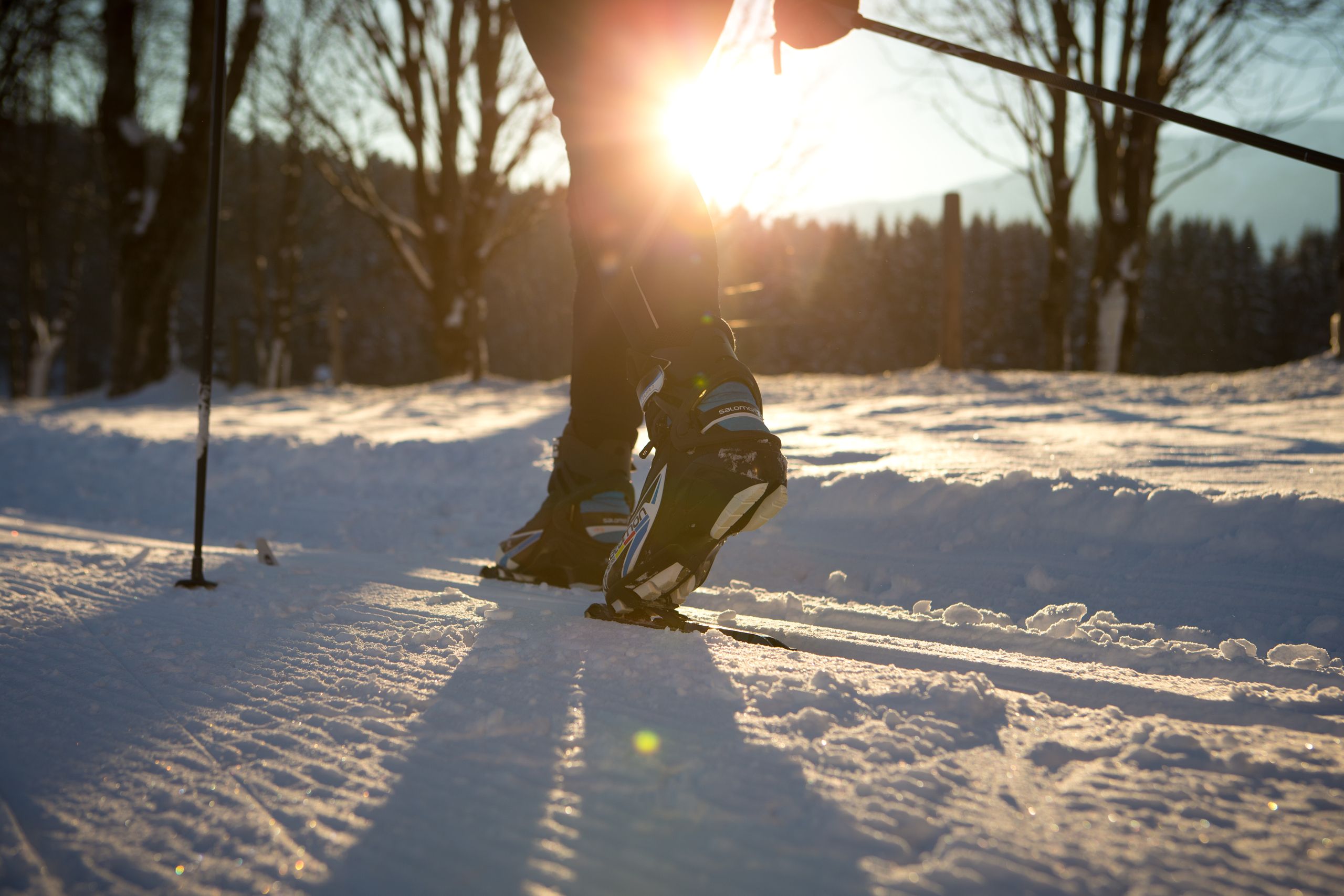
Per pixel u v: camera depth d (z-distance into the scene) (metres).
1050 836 0.63
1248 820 0.65
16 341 23.03
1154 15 10.88
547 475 3.06
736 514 1.13
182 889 0.58
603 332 1.59
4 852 0.62
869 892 0.56
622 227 1.22
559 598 1.51
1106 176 11.75
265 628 1.24
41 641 1.18
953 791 0.70
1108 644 1.22
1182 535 1.83
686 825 0.65
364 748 0.80
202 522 1.54
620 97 1.23
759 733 0.82
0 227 23.17
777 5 1.39
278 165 20.69
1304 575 1.61
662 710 0.88
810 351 59.62
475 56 13.12
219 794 0.71
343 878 0.59
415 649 1.12
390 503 2.98
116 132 11.49
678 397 1.17
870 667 1.03
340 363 12.55
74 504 3.49
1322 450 2.63
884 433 3.53
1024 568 1.80
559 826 0.65
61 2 16.78
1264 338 59.91
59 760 0.78
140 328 11.60
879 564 1.90
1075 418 3.95
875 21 1.32
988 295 59.50
